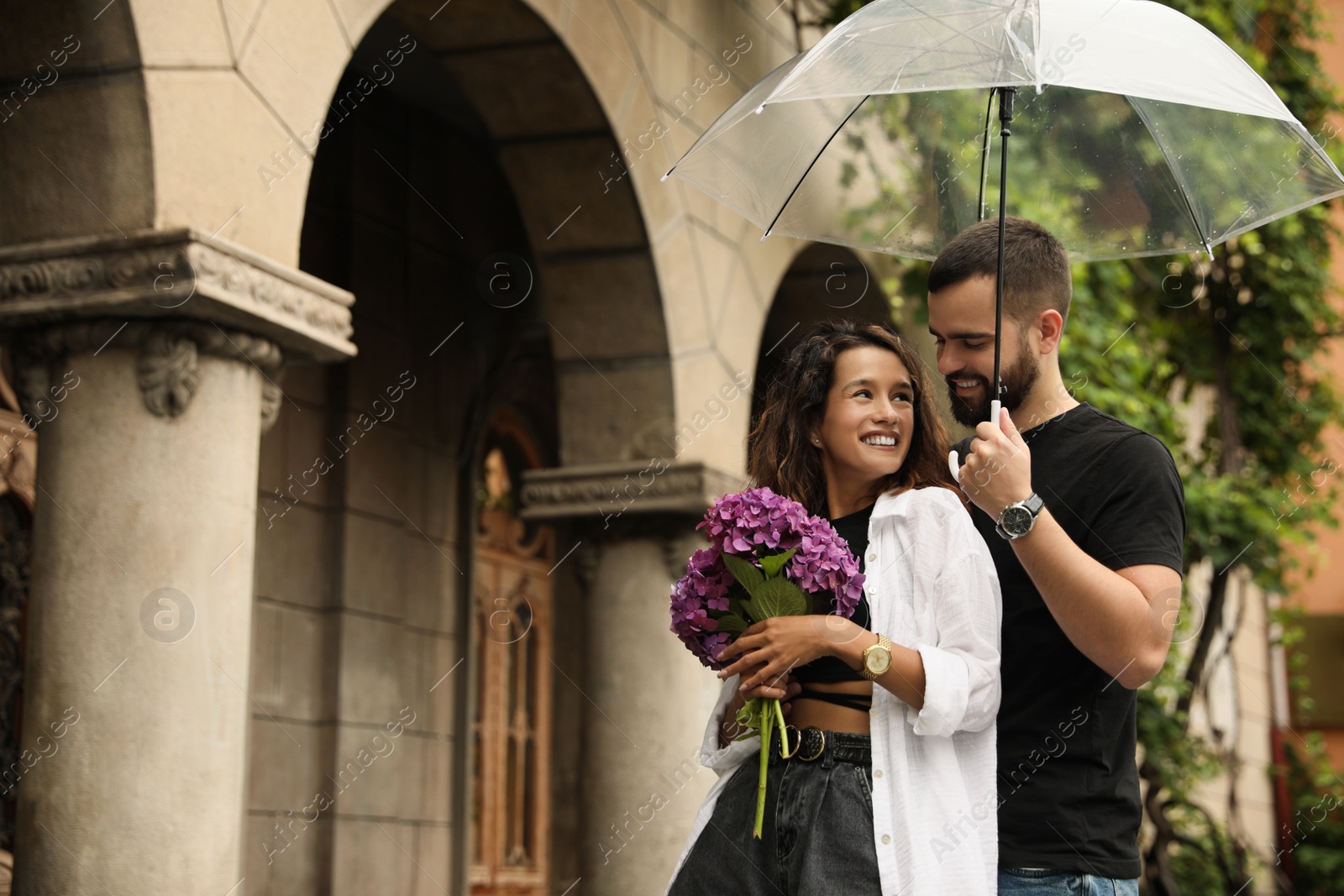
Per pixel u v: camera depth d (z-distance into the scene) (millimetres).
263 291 4941
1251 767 16609
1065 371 9562
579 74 7273
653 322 7773
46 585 4773
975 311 3373
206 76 4973
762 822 3217
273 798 7988
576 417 7910
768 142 4438
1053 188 4262
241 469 4961
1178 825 11805
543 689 10633
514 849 10219
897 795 3098
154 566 4727
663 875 7766
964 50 3400
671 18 8031
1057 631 3260
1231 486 11734
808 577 3209
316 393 8508
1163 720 11281
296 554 8266
